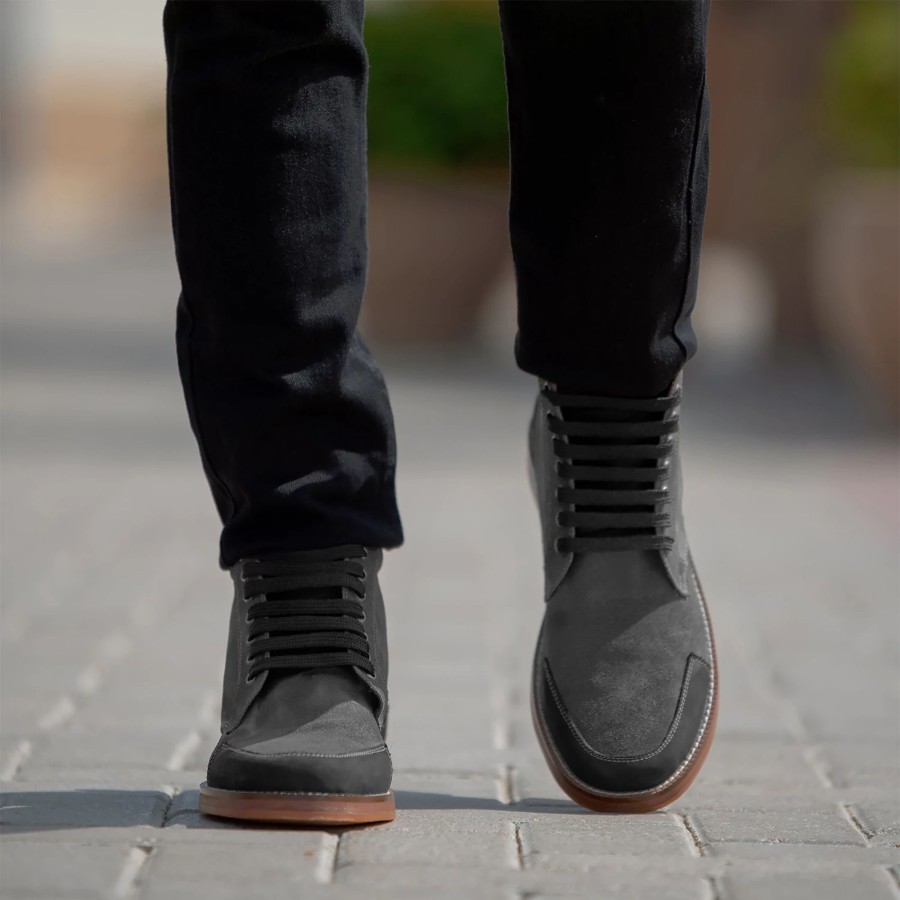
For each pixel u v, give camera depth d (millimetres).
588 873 2293
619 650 2709
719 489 7145
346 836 2451
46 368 11078
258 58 2379
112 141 41719
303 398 2477
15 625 4555
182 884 2182
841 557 5750
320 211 2445
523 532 6125
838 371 11875
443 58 12070
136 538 5973
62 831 2461
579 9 2391
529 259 2576
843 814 2729
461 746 3283
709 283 14336
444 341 12711
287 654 2568
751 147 12242
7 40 40750
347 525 2539
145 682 3871
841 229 9031
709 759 3223
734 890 2225
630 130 2445
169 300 16938
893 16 9852
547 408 2734
